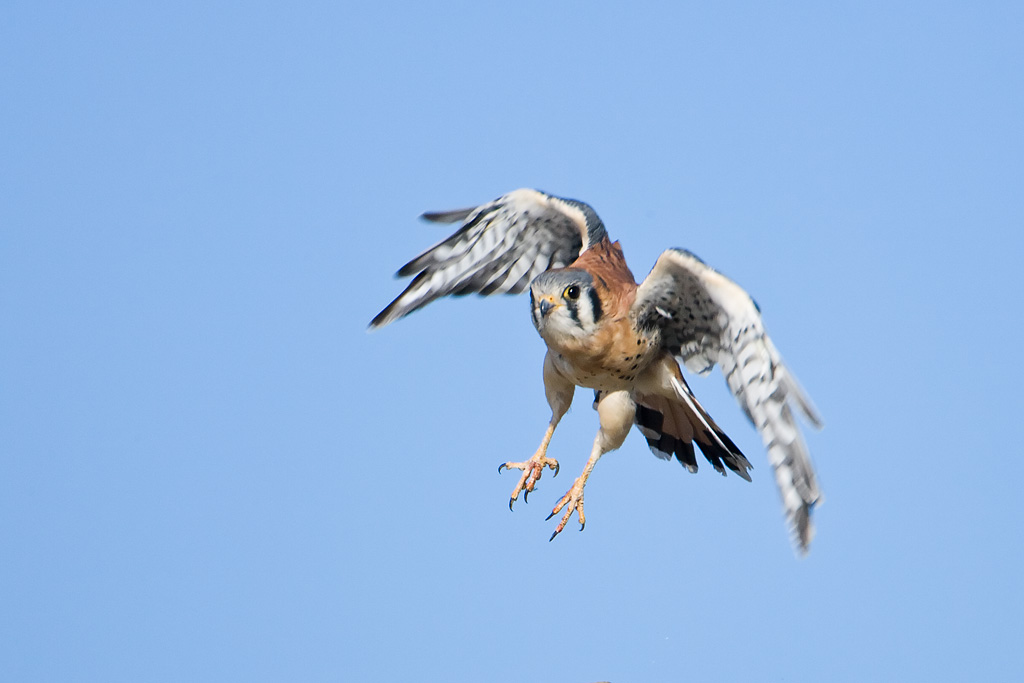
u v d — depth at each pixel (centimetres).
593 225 1347
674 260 1204
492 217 1404
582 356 1270
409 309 1447
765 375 1200
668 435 1411
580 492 1327
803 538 1176
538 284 1256
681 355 1318
